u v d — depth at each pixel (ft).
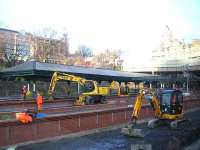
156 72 399.85
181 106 90.99
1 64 261.03
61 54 334.85
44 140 66.59
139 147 63.77
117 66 427.74
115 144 66.85
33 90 183.52
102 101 150.20
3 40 333.01
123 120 91.04
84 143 66.90
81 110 111.55
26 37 318.24
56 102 140.87
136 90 262.47
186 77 335.47
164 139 71.97
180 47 407.03
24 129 63.26
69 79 145.69
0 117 87.76
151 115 105.50
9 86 186.29
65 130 71.87
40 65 187.62
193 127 90.63
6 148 58.90
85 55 444.96
